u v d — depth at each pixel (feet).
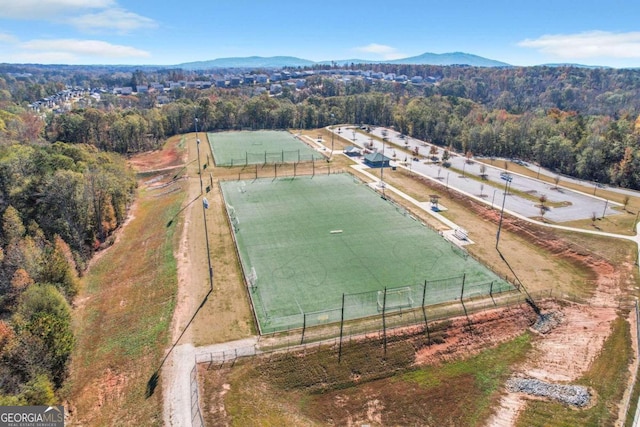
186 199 254.06
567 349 130.41
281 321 137.28
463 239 200.64
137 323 140.87
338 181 297.12
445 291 155.63
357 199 258.37
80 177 207.21
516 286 160.45
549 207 242.78
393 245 193.47
